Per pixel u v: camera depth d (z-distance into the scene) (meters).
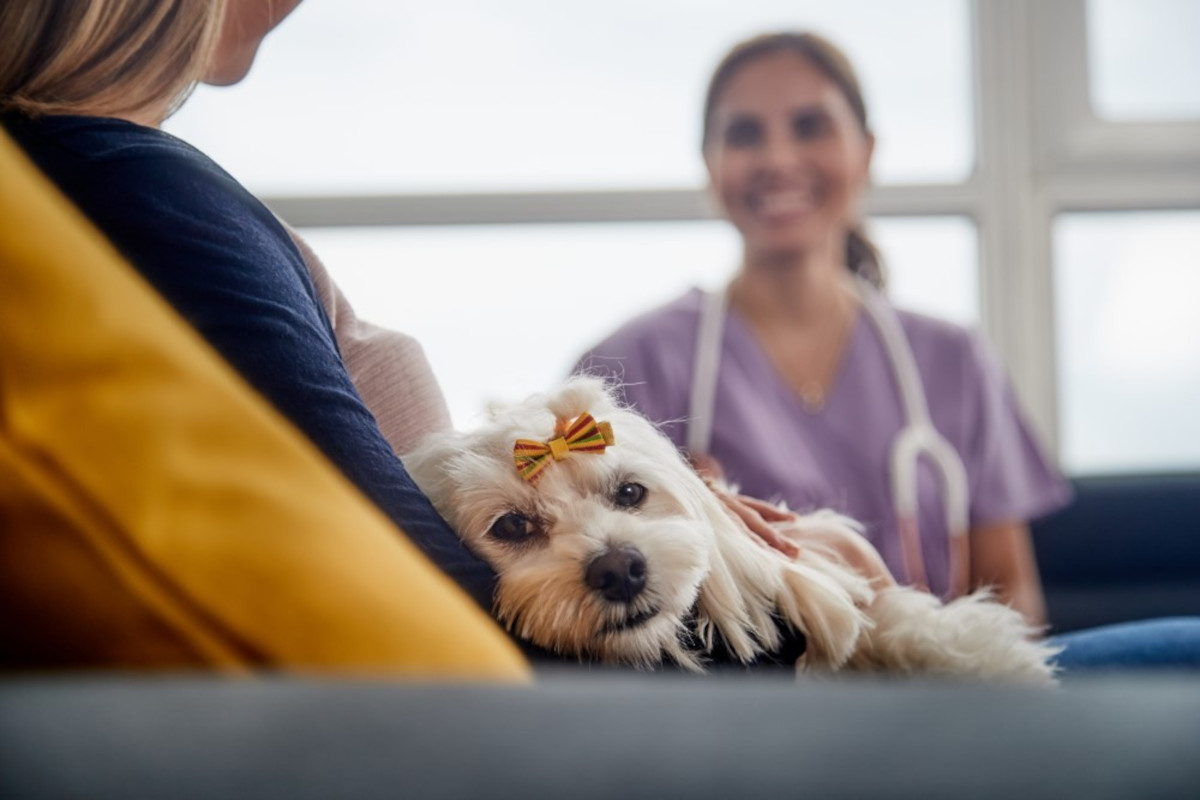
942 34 3.12
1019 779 0.33
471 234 3.06
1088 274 3.16
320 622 0.46
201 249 0.78
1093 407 3.18
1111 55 3.13
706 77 3.07
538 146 3.08
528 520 0.96
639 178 3.09
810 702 0.37
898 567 2.06
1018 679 1.07
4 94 0.85
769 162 2.18
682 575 0.90
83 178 0.78
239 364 0.76
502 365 3.08
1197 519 2.36
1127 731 0.35
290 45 3.04
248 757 0.34
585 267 3.07
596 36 3.07
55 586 0.45
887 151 3.14
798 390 2.12
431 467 1.00
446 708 0.36
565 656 0.91
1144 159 3.12
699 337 2.08
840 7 3.11
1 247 0.48
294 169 3.06
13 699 0.36
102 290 0.50
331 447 0.77
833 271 2.24
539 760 0.34
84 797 0.33
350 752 0.34
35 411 0.46
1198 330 3.16
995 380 2.25
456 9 3.05
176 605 0.45
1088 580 2.35
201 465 0.47
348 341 1.09
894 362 2.15
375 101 3.06
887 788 0.33
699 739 0.35
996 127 3.09
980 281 3.11
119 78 0.88
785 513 1.22
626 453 1.00
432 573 0.56
